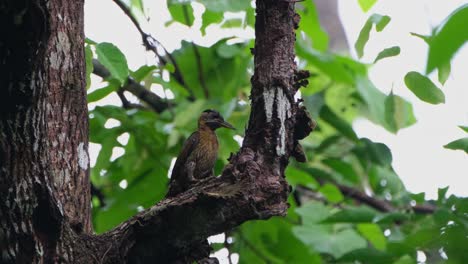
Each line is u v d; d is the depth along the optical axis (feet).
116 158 50.11
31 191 22.85
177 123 45.73
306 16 49.55
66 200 26.84
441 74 25.79
